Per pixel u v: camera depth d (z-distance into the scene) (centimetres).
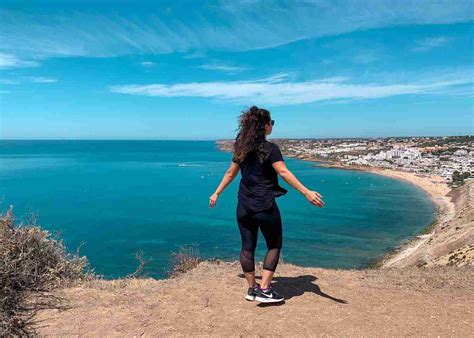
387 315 416
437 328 387
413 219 5359
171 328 395
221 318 410
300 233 4344
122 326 407
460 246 2456
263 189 404
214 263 645
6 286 471
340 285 517
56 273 585
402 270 619
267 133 414
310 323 393
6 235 543
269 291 437
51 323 426
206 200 6394
